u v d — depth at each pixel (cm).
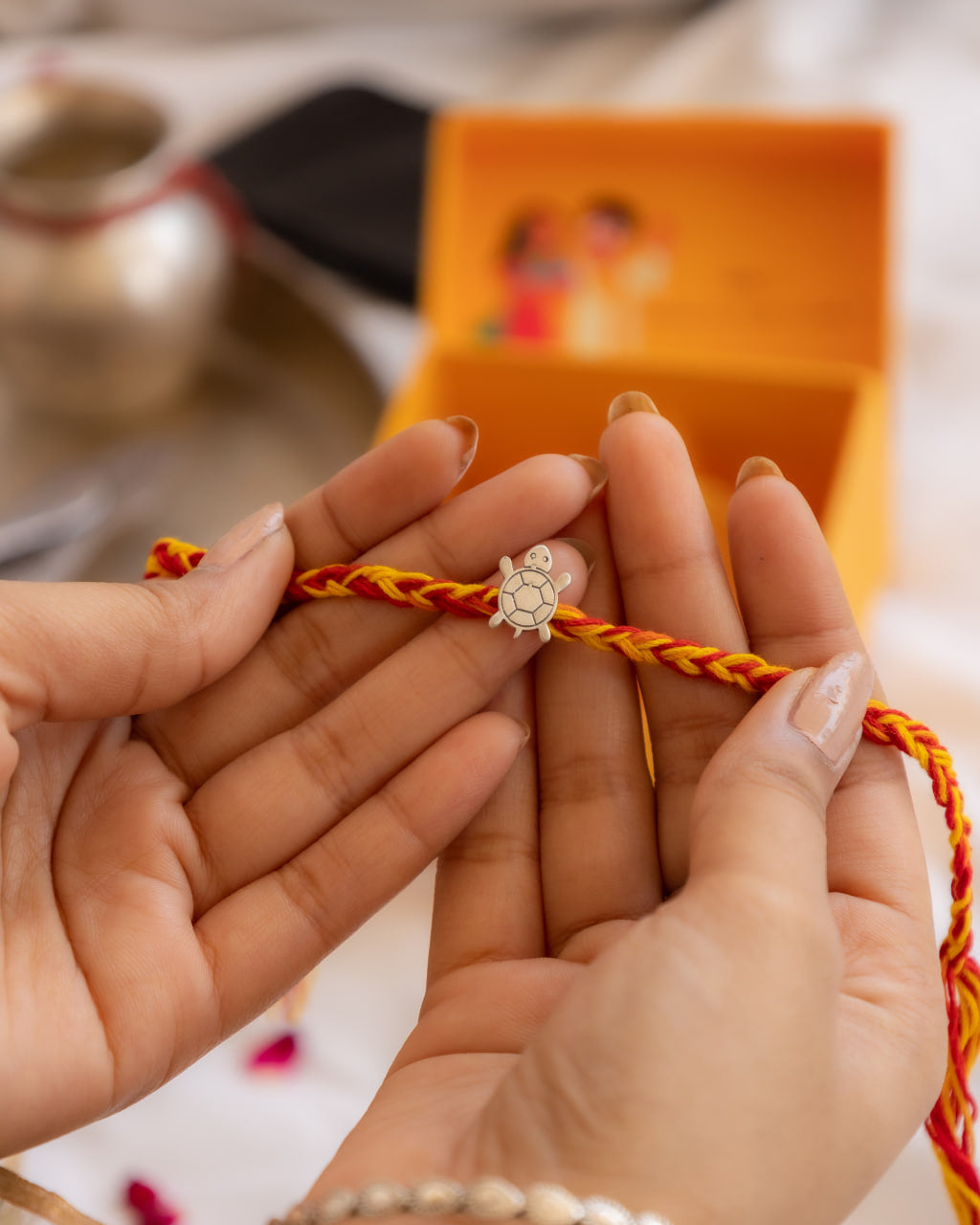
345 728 33
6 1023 30
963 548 45
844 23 59
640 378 42
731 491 43
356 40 65
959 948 30
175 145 46
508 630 33
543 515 33
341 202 52
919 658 42
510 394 42
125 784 33
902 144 54
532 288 46
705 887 28
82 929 32
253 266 49
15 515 43
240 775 33
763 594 32
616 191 45
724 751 30
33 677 32
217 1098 36
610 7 64
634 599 33
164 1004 31
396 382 49
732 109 57
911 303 50
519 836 33
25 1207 30
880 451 41
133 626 32
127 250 44
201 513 46
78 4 66
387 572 33
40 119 46
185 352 47
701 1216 27
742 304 45
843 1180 28
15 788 32
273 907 32
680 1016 28
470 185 46
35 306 44
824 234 44
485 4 64
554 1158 28
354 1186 28
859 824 31
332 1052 37
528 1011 31
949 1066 30
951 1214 35
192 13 66
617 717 33
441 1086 30
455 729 32
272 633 34
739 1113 28
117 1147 36
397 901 39
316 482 47
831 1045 28
